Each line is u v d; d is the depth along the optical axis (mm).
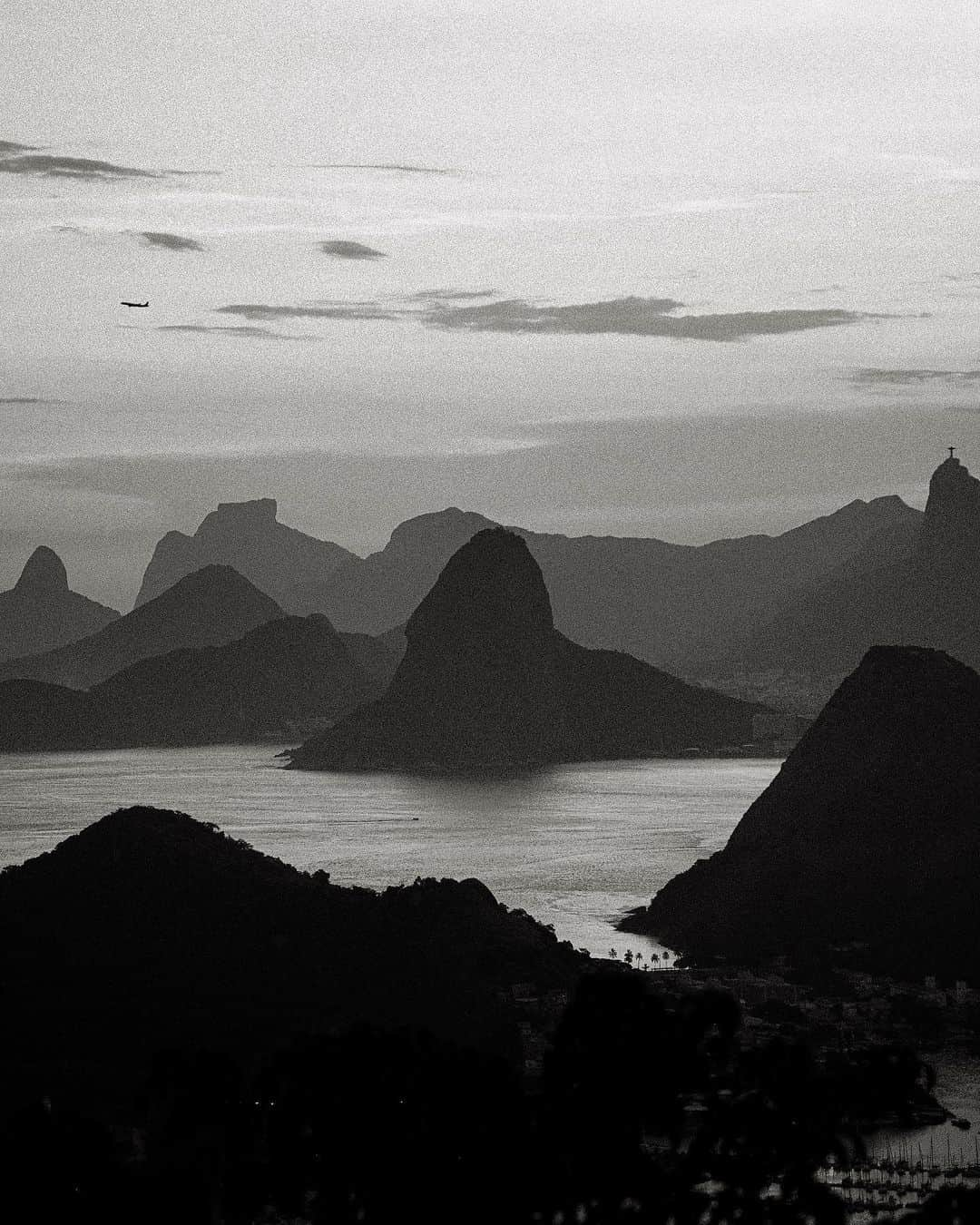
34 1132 115562
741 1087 105500
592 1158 101875
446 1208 102688
